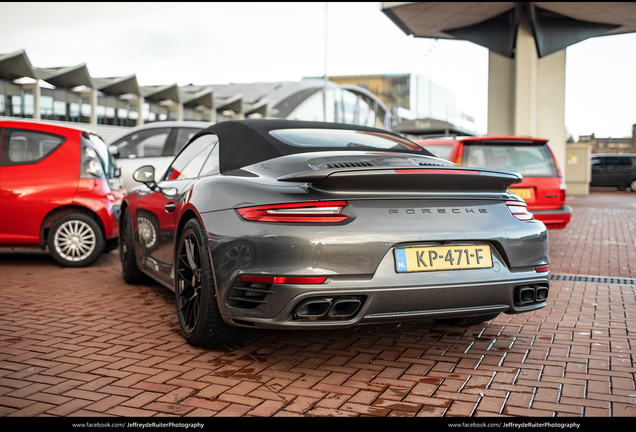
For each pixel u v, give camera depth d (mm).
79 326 3422
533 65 18859
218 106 51938
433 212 2531
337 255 2336
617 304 4172
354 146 3211
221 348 2975
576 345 3092
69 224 5602
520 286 2688
